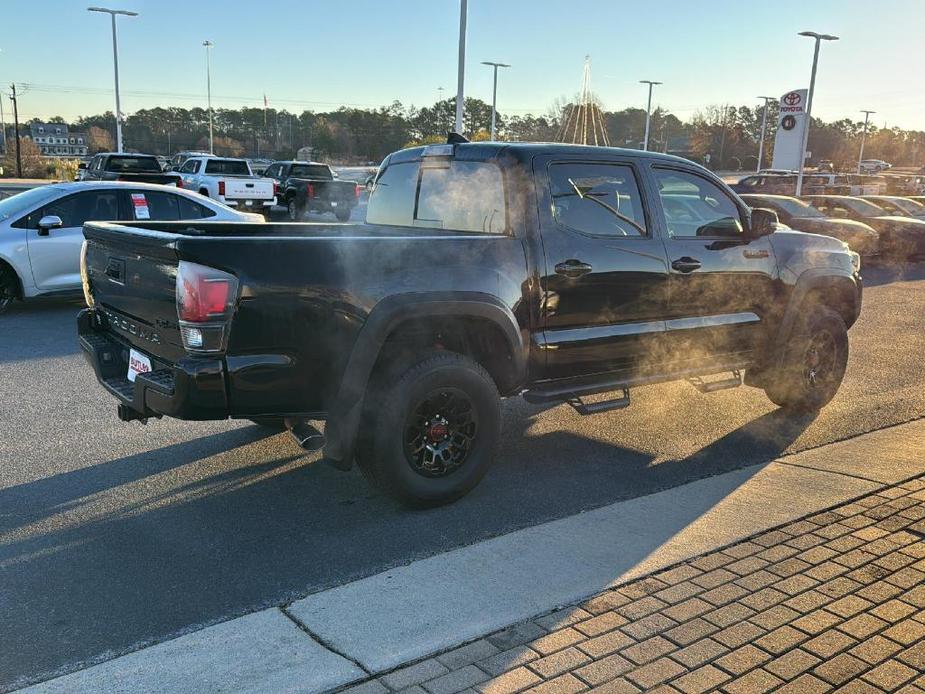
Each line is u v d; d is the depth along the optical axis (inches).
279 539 158.1
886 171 3545.8
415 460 169.0
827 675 110.9
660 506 173.6
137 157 952.3
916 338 380.5
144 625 126.0
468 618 126.3
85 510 170.1
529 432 231.1
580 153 191.2
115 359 178.9
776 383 241.9
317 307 151.1
